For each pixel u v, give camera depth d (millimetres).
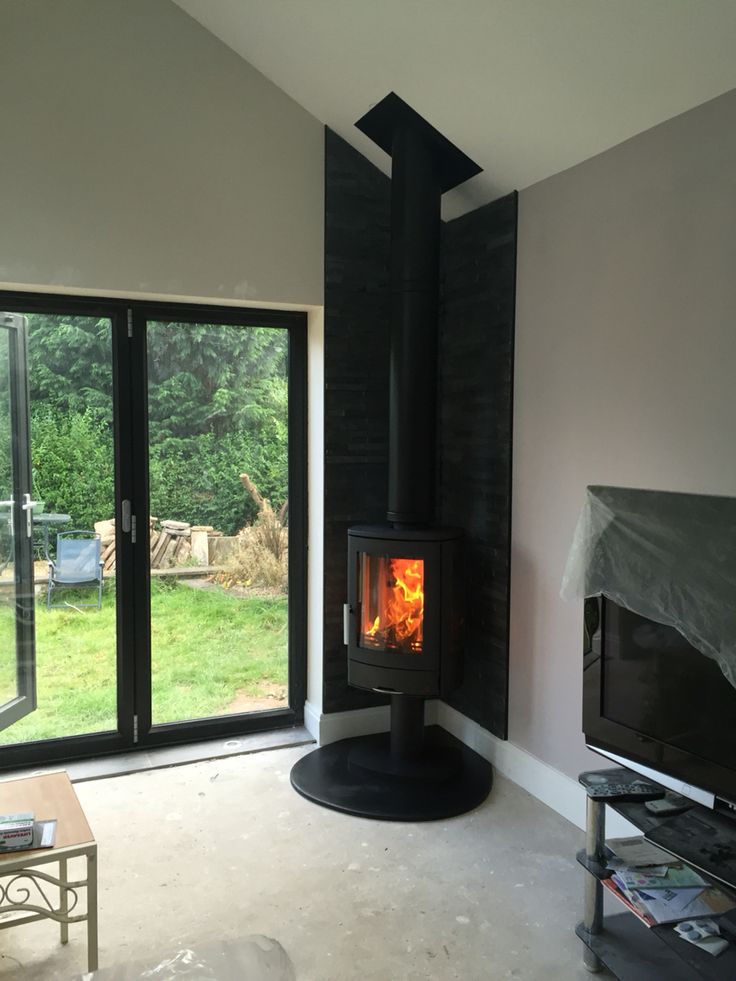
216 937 2201
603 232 2586
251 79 3141
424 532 3000
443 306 3535
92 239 2945
